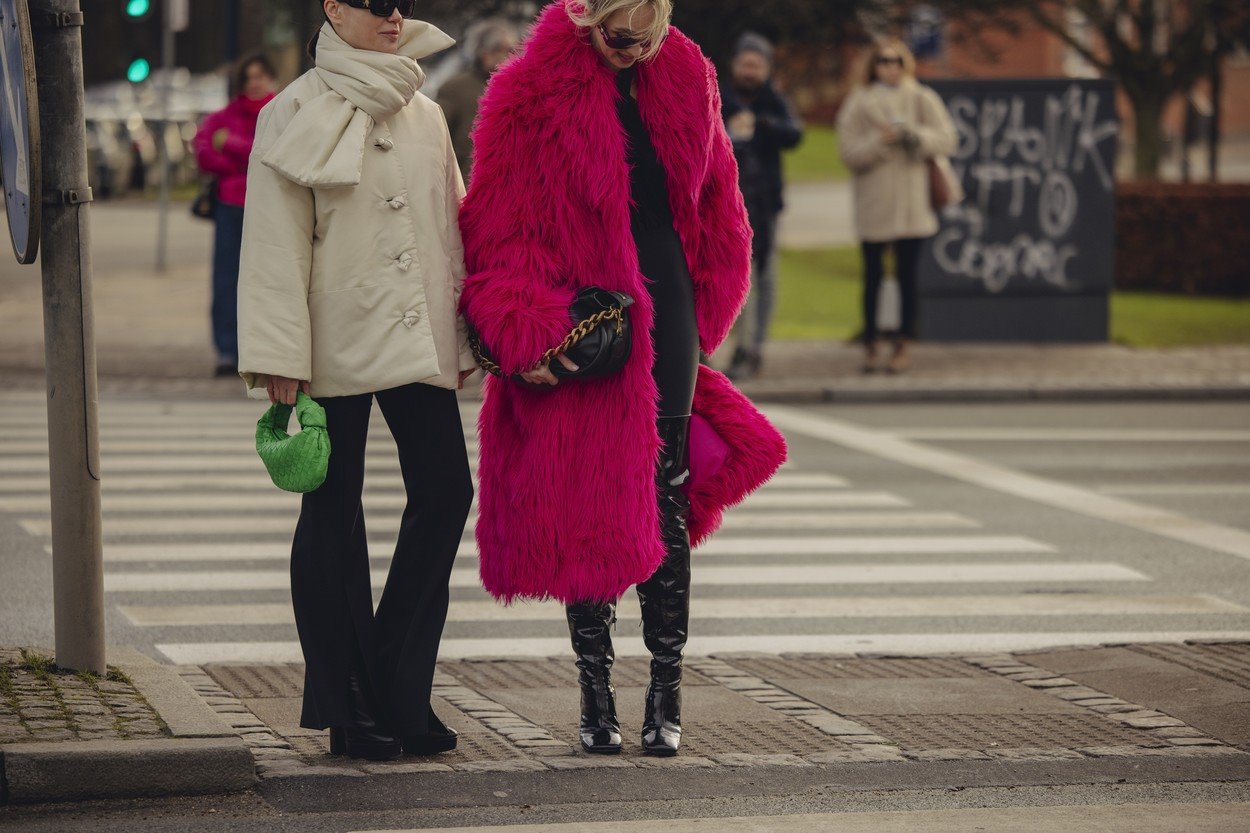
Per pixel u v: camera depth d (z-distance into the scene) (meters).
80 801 13.73
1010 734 16.23
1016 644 20.20
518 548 14.97
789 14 51.31
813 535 26.88
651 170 14.99
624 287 14.68
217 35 143.12
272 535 26.03
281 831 13.20
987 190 49.84
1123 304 59.56
